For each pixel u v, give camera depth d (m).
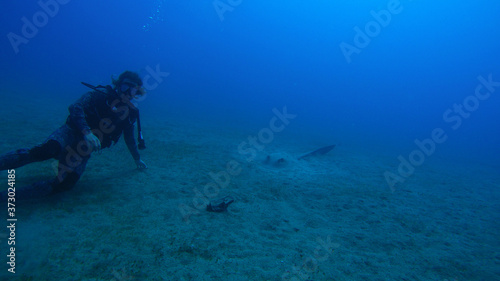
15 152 2.55
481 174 9.46
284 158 6.93
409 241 3.39
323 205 4.36
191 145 7.48
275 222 3.46
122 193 3.55
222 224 3.17
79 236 2.45
